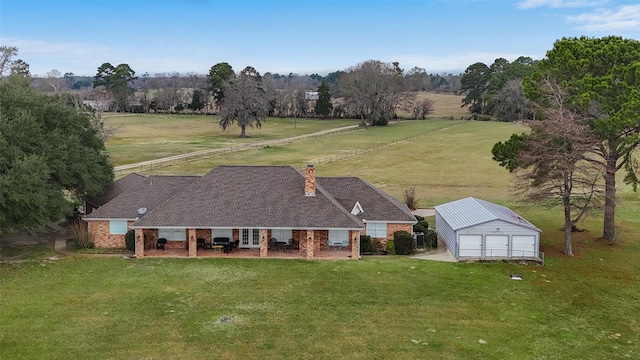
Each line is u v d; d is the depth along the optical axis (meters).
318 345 22.47
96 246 36.66
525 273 32.31
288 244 36.16
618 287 30.38
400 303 27.16
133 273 31.08
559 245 38.81
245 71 171.00
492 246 34.66
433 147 99.88
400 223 36.88
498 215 35.62
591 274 32.50
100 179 41.03
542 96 38.97
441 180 68.06
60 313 25.28
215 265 32.69
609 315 26.48
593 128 37.16
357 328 24.16
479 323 25.03
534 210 50.19
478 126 138.88
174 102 185.12
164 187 39.16
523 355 22.02
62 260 33.41
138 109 184.50
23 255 34.38
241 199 35.88
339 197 39.03
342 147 100.50
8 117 35.34
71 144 37.59
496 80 164.88
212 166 75.44
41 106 38.06
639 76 34.25
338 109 170.25
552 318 25.89
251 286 29.19
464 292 28.91
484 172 73.94
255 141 110.94
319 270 31.98
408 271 32.12
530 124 37.91
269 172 38.00
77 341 22.50
